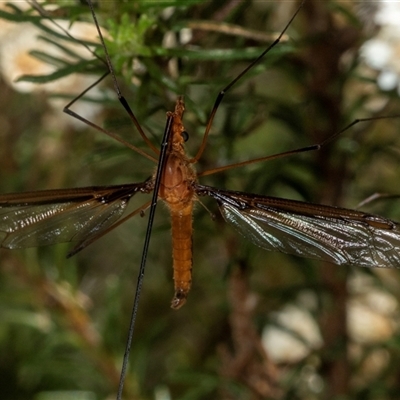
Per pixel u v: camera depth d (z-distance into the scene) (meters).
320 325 0.18
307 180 0.18
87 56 0.16
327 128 0.17
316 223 0.15
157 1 0.15
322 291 0.17
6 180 0.17
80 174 0.18
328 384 0.17
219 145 0.16
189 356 0.19
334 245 0.15
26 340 0.18
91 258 0.19
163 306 0.19
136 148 0.15
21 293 0.17
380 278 0.18
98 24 0.15
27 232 0.15
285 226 0.15
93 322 0.18
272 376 0.17
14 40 0.17
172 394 0.19
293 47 0.15
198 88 0.17
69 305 0.17
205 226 0.17
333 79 0.17
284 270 0.19
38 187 0.18
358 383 0.18
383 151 0.17
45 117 0.18
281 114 0.17
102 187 0.16
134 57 0.15
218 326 0.19
